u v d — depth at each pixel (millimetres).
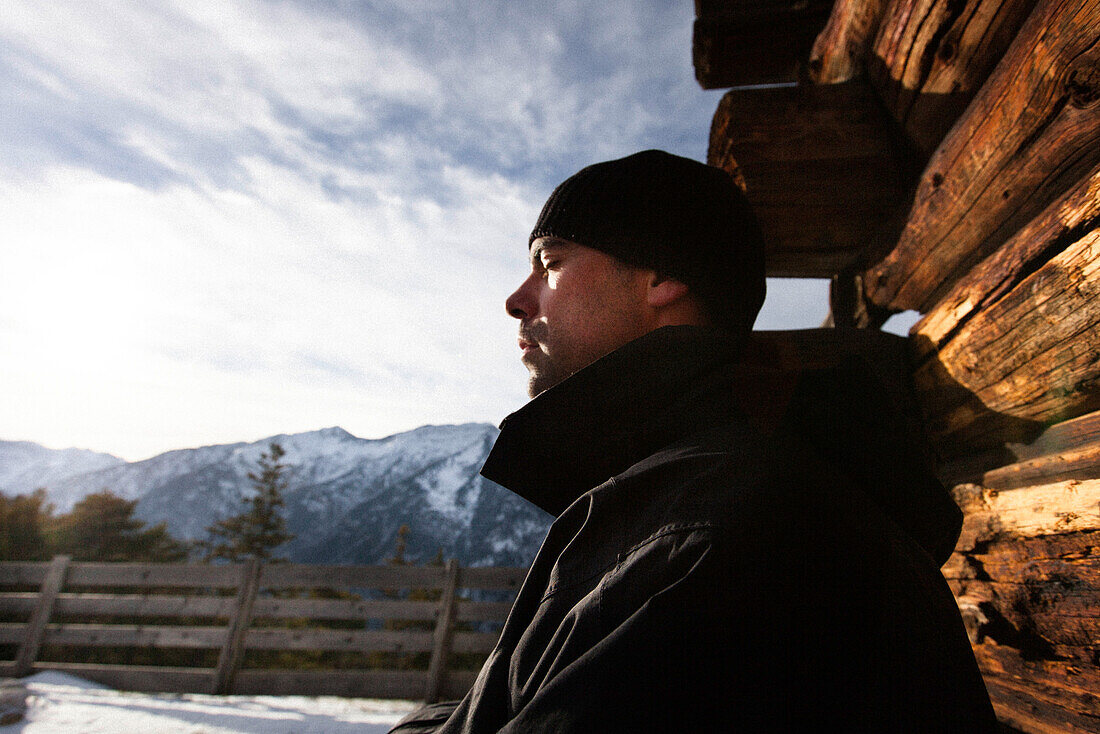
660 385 602
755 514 412
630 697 355
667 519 443
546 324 784
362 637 5477
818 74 2076
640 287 739
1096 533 776
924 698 383
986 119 1121
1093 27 830
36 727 3756
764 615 373
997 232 1169
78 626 5457
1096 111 865
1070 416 942
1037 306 935
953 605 521
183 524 184750
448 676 5363
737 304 768
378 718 4430
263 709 4605
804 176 1643
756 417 551
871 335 1467
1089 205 821
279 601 5570
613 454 606
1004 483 1011
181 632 5434
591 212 750
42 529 26000
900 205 1566
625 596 412
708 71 2504
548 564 537
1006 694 976
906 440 575
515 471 662
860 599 397
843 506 451
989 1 1131
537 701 383
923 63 1383
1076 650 812
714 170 812
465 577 5727
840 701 367
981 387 1122
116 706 4367
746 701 356
